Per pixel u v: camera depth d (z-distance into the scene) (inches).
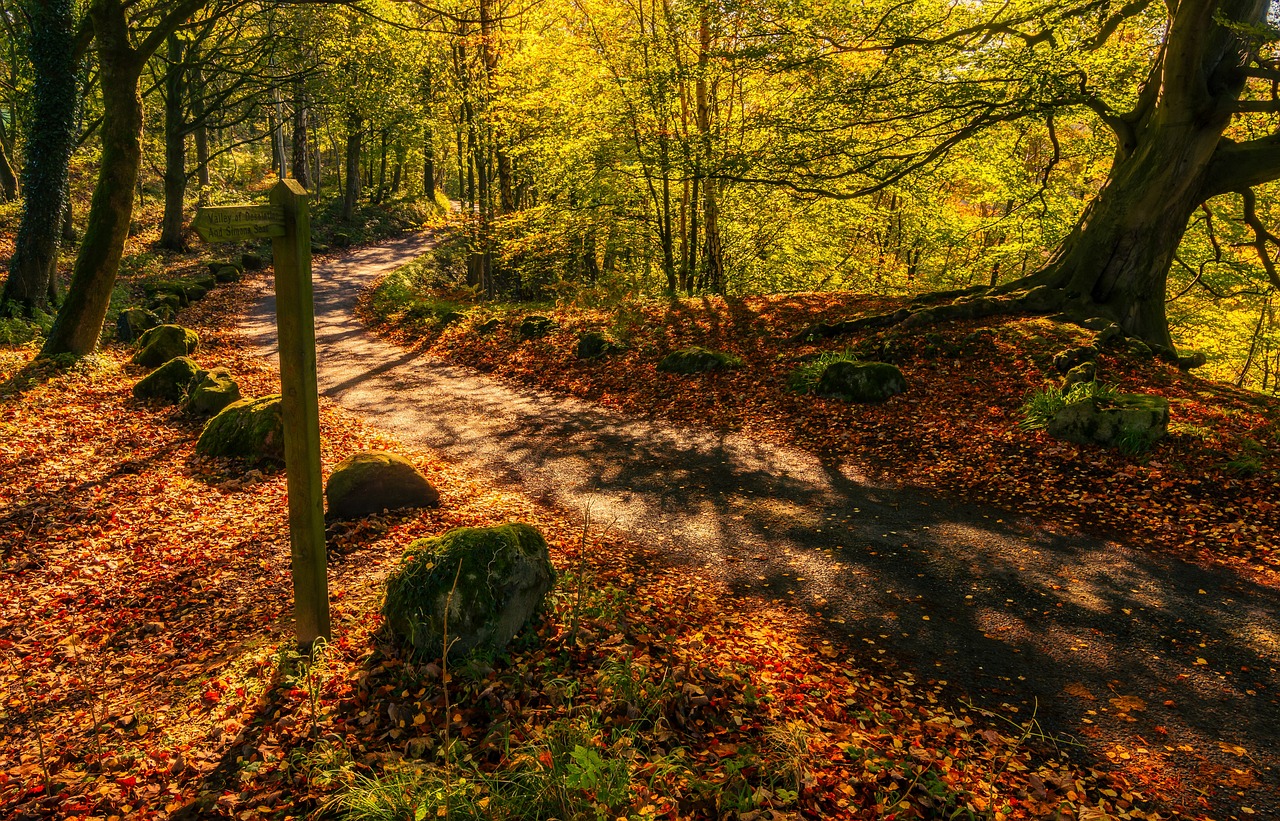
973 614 222.7
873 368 442.0
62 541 271.1
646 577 249.6
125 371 526.9
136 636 209.9
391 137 1614.2
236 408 375.9
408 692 170.9
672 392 503.8
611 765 133.0
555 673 176.6
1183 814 142.5
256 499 317.1
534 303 848.9
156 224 1210.0
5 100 975.0
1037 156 832.3
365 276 1156.5
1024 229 666.2
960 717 173.5
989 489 323.0
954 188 923.4
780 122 550.9
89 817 135.3
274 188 168.2
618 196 868.0
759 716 165.3
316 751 149.3
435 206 1790.1
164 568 251.4
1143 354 442.6
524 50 821.9
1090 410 346.0
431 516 298.5
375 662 183.5
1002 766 155.5
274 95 1230.3
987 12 544.1
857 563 258.7
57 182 605.9
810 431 412.8
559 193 949.8
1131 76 528.1
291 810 135.9
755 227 906.7
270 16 950.4
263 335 723.4
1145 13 520.4
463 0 837.8
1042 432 361.1
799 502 319.3
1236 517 278.2
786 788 141.3
